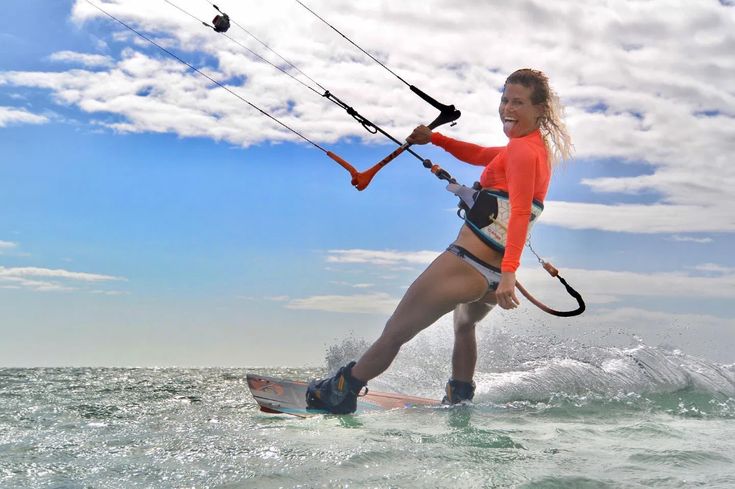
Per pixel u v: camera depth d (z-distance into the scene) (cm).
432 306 408
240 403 487
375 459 237
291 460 236
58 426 338
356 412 422
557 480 206
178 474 219
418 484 202
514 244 395
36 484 209
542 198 420
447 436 285
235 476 215
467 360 453
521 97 420
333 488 198
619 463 231
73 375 920
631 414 373
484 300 439
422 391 522
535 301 412
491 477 210
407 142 475
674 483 205
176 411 421
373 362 415
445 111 467
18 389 615
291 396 447
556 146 430
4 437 297
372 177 459
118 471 225
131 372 1116
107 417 381
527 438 280
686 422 344
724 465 231
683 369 505
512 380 479
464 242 415
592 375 491
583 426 318
